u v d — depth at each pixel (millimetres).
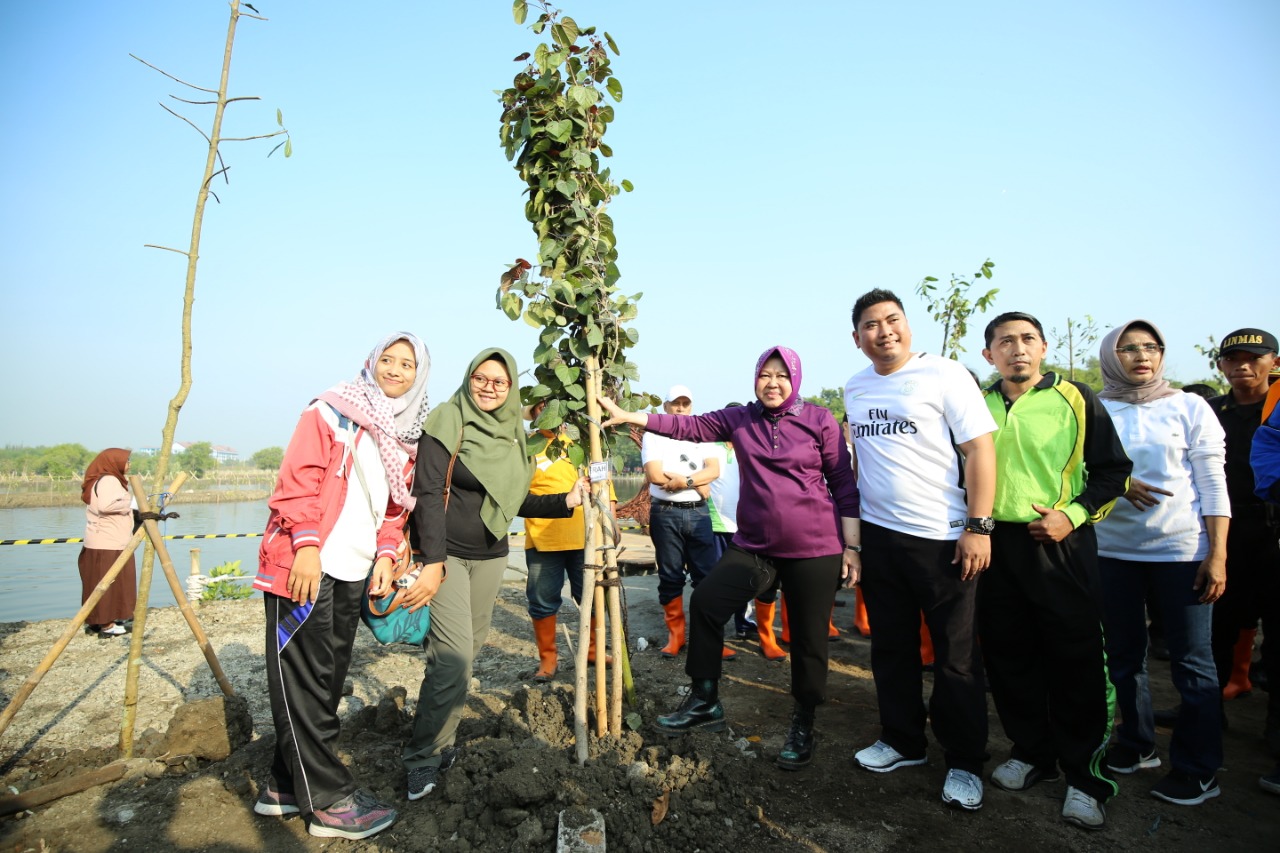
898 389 3324
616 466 3621
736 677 4977
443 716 3152
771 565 3477
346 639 2949
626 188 3703
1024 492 3145
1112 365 3668
